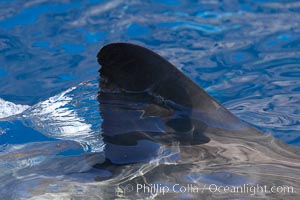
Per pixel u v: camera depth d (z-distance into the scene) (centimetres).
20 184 1236
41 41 2241
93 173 1249
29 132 1552
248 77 2019
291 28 2359
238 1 2600
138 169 1245
